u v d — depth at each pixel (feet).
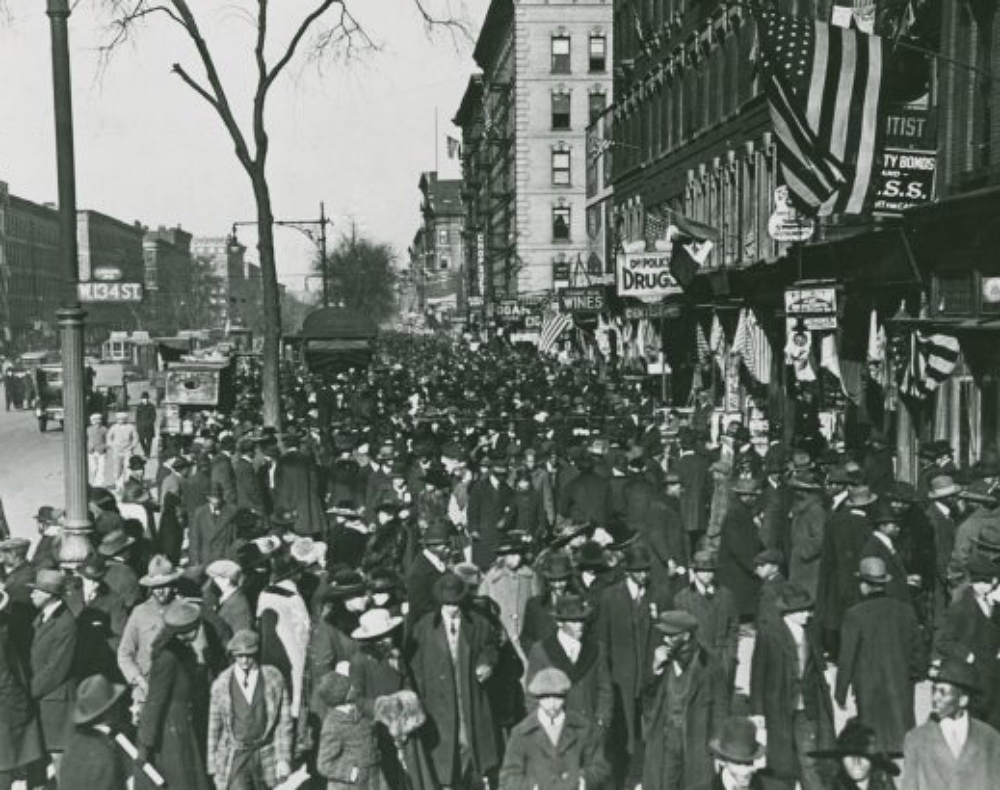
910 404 71.05
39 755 32.24
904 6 73.41
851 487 45.78
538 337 229.66
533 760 25.11
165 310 497.87
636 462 57.41
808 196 62.95
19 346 440.04
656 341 140.36
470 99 388.16
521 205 278.67
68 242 45.09
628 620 31.91
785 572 49.75
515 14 276.21
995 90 63.26
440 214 539.70
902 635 31.94
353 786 26.53
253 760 28.68
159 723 28.37
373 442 73.26
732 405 114.11
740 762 22.17
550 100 277.85
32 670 32.19
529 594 38.58
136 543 46.09
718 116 124.36
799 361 76.84
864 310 80.23
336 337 204.44
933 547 42.19
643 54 164.14
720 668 28.30
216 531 46.42
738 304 111.14
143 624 33.01
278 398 97.14
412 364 232.73
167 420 129.18
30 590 35.65
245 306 565.94
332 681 26.48
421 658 30.71
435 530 36.47
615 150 187.11
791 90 60.29
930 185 64.75
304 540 38.68
